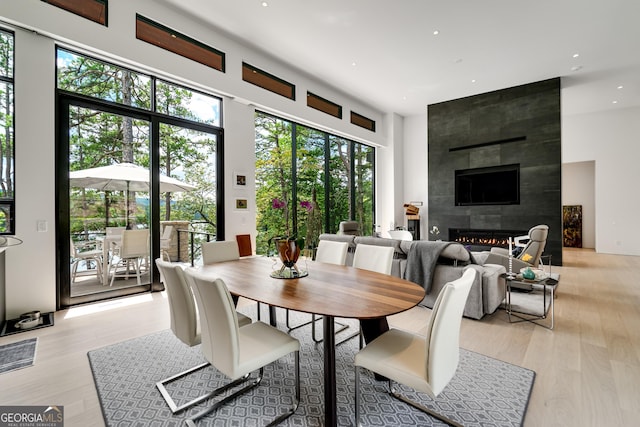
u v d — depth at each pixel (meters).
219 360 1.55
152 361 2.25
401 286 1.92
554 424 1.59
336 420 1.55
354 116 7.43
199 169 4.55
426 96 7.10
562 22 4.16
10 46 2.99
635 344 2.53
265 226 5.80
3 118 2.97
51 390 1.89
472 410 1.71
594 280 4.79
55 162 3.20
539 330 2.85
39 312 2.96
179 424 1.61
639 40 4.62
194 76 4.21
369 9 3.90
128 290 3.85
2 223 2.96
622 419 1.62
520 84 6.36
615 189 7.48
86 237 3.52
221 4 3.85
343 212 7.54
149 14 3.77
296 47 4.90
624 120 7.38
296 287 1.90
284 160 6.11
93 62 3.53
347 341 2.66
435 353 1.31
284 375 2.10
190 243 4.45
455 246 3.21
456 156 7.25
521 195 6.40
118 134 3.74
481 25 4.23
